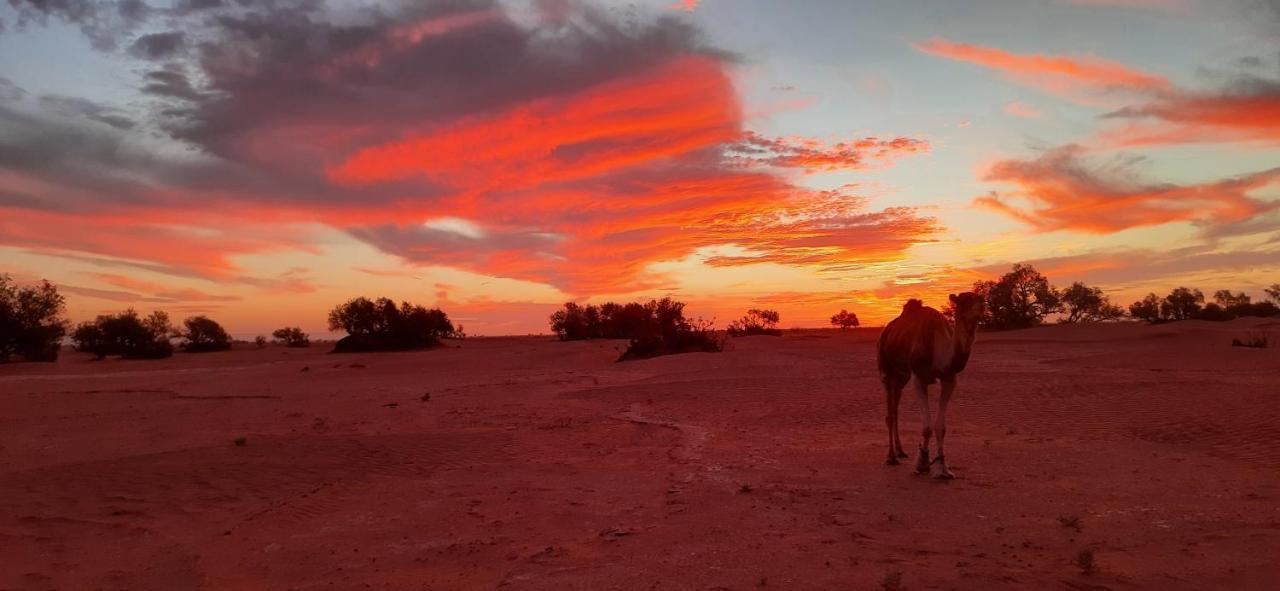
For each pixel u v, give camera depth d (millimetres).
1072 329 63250
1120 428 13680
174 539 8273
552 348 60000
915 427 15070
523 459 12859
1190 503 8203
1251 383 18703
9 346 55906
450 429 17641
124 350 68625
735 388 23703
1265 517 7508
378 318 72312
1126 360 30609
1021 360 35531
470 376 37594
